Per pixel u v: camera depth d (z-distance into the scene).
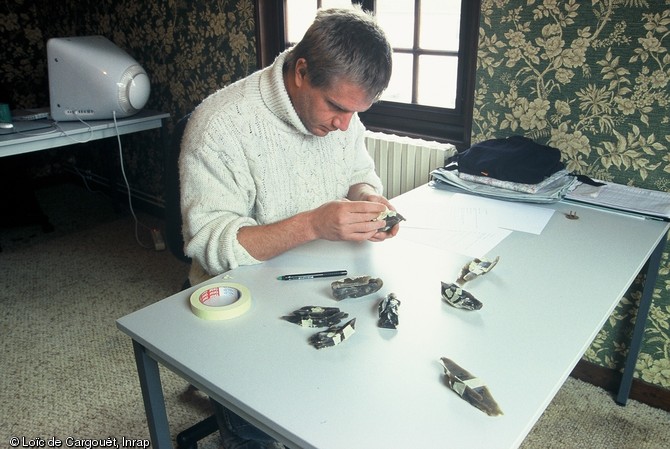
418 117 2.21
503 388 0.79
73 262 2.87
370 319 0.97
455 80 2.08
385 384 0.80
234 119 1.21
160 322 0.97
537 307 1.01
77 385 1.92
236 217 1.21
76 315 2.37
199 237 1.18
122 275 2.72
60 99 2.66
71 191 3.93
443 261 1.19
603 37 1.58
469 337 0.92
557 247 1.26
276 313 1.00
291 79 1.17
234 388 0.80
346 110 1.10
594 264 1.17
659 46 1.49
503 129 1.86
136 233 3.14
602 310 1.00
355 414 0.75
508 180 1.58
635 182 1.64
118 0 3.05
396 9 2.16
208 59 2.73
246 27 2.50
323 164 1.37
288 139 1.27
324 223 1.13
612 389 1.89
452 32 2.04
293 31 2.48
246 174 1.25
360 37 1.03
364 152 1.53
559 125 1.73
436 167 1.99
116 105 2.64
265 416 0.75
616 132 1.63
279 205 1.32
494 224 1.38
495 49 1.79
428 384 0.80
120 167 3.56
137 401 1.84
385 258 1.21
